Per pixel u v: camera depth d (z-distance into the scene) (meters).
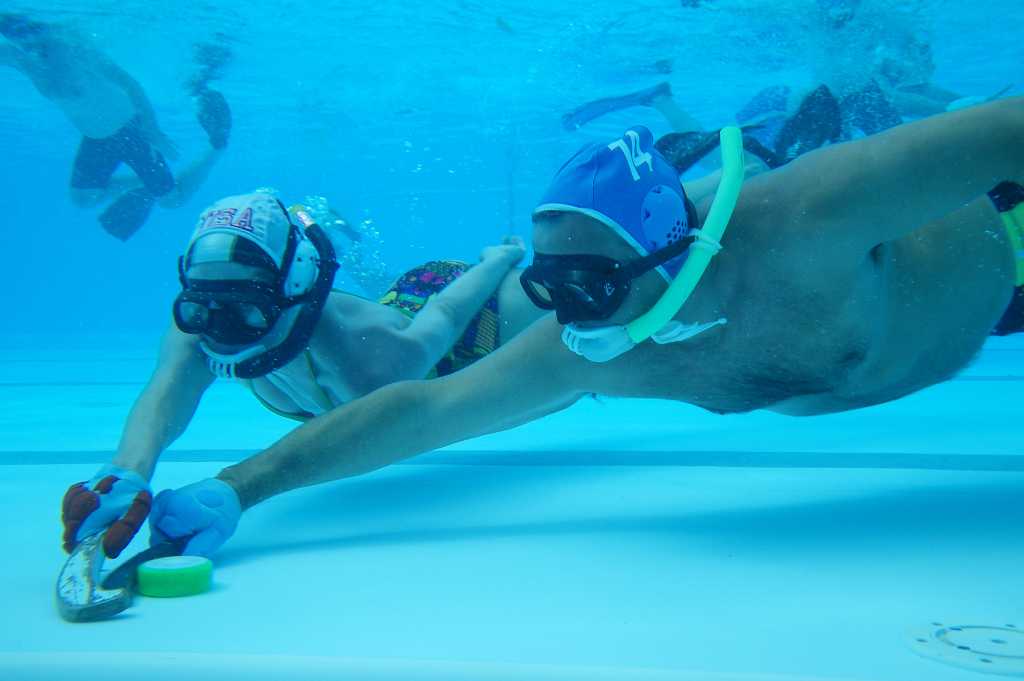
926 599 1.48
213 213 2.32
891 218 1.67
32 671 1.24
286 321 2.39
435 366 3.21
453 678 1.16
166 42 14.51
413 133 22.56
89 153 11.29
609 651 1.25
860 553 1.82
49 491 2.96
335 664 1.19
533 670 1.15
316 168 30.41
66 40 11.15
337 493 2.93
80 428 5.15
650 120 19.55
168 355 2.62
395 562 1.91
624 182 1.60
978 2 12.07
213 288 2.20
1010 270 2.16
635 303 1.67
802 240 1.68
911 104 11.59
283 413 3.10
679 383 2.01
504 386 2.11
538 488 2.90
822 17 11.55
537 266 1.64
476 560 1.90
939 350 2.15
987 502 2.33
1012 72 17.02
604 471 3.23
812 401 2.16
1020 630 1.28
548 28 13.76
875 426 4.37
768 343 1.84
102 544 1.70
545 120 20.34
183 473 3.45
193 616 1.49
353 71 16.56
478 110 19.58
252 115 20.39
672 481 2.93
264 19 13.68
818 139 7.38
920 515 2.19
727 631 1.33
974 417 4.62
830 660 1.18
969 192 1.68
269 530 2.33
